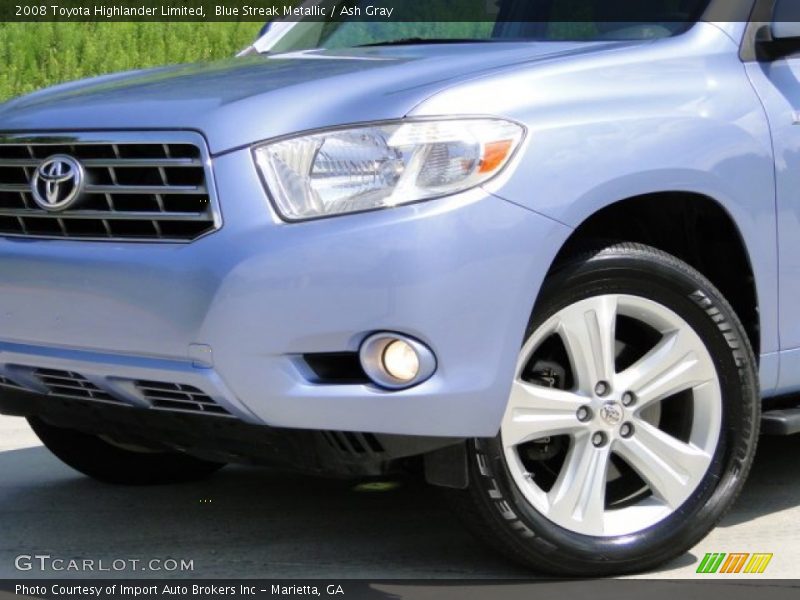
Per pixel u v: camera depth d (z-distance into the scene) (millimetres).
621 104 3580
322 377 3338
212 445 3521
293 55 4316
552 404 3572
